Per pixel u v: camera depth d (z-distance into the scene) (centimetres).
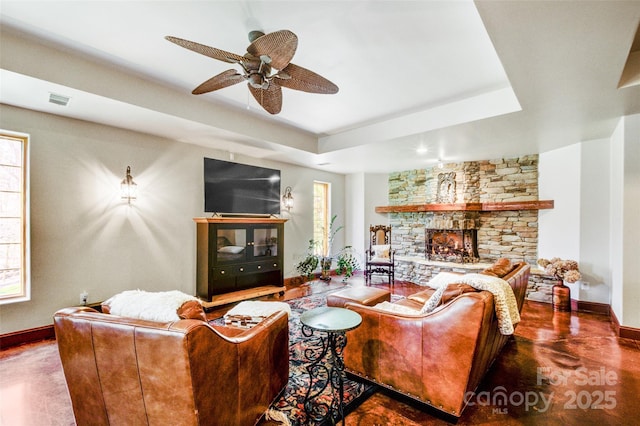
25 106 285
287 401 203
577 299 410
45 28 212
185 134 379
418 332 194
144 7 188
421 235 615
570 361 260
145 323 128
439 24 202
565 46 185
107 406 143
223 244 419
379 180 685
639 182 306
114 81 271
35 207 295
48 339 298
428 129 358
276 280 501
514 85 239
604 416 187
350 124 420
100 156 338
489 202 512
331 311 209
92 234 331
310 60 250
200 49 178
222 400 142
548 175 462
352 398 207
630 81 238
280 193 541
